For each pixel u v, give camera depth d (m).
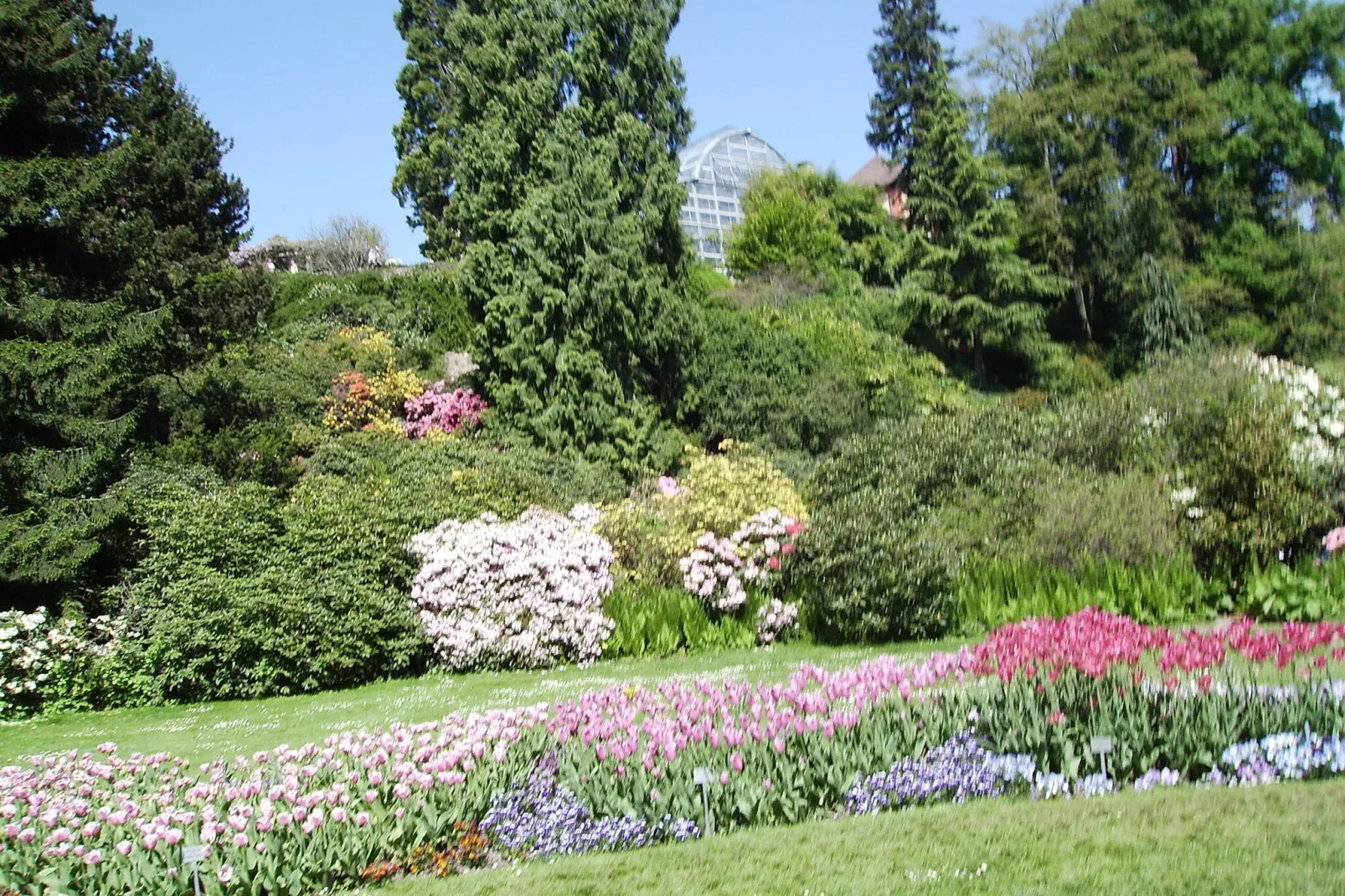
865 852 5.31
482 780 6.32
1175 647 7.90
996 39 38.66
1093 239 36.03
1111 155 35.38
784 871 5.18
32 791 6.54
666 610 13.11
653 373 23.84
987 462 13.96
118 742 9.61
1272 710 6.43
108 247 17.33
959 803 6.12
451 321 28.38
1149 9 38.78
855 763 6.31
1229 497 12.70
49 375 14.16
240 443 17.97
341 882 5.63
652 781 6.18
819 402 23.73
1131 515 12.47
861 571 12.31
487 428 22.28
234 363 23.67
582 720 7.17
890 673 7.64
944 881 4.84
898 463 14.34
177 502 13.25
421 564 13.25
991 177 34.50
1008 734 6.40
